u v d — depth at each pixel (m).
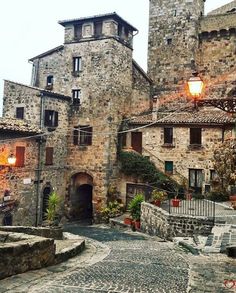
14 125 23.83
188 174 28.80
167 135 29.77
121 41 30.06
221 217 17.42
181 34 34.38
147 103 34.56
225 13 33.09
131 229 23.45
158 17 35.62
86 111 29.64
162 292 6.90
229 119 27.47
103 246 13.95
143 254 11.83
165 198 24.89
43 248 9.09
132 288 7.12
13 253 8.00
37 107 27.17
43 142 26.75
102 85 29.05
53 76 31.25
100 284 7.35
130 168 29.33
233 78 32.81
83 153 29.62
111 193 29.02
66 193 30.03
